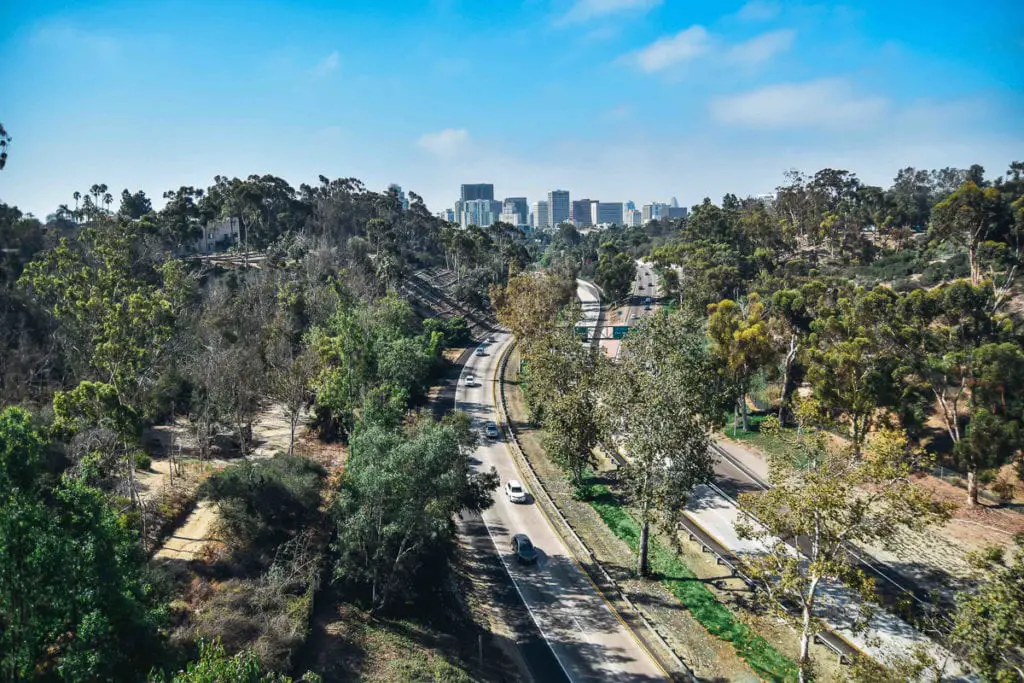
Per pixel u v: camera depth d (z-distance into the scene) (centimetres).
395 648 2820
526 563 3884
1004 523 4206
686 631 3253
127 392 3712
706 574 3791
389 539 3095
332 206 15088
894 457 2620
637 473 3622
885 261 10350
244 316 6919
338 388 4897
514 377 9025
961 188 6025
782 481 2891
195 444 4750
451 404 7450
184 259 10681
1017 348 4369
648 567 3847
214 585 2831
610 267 13450
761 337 6109
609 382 4325
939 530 4169
